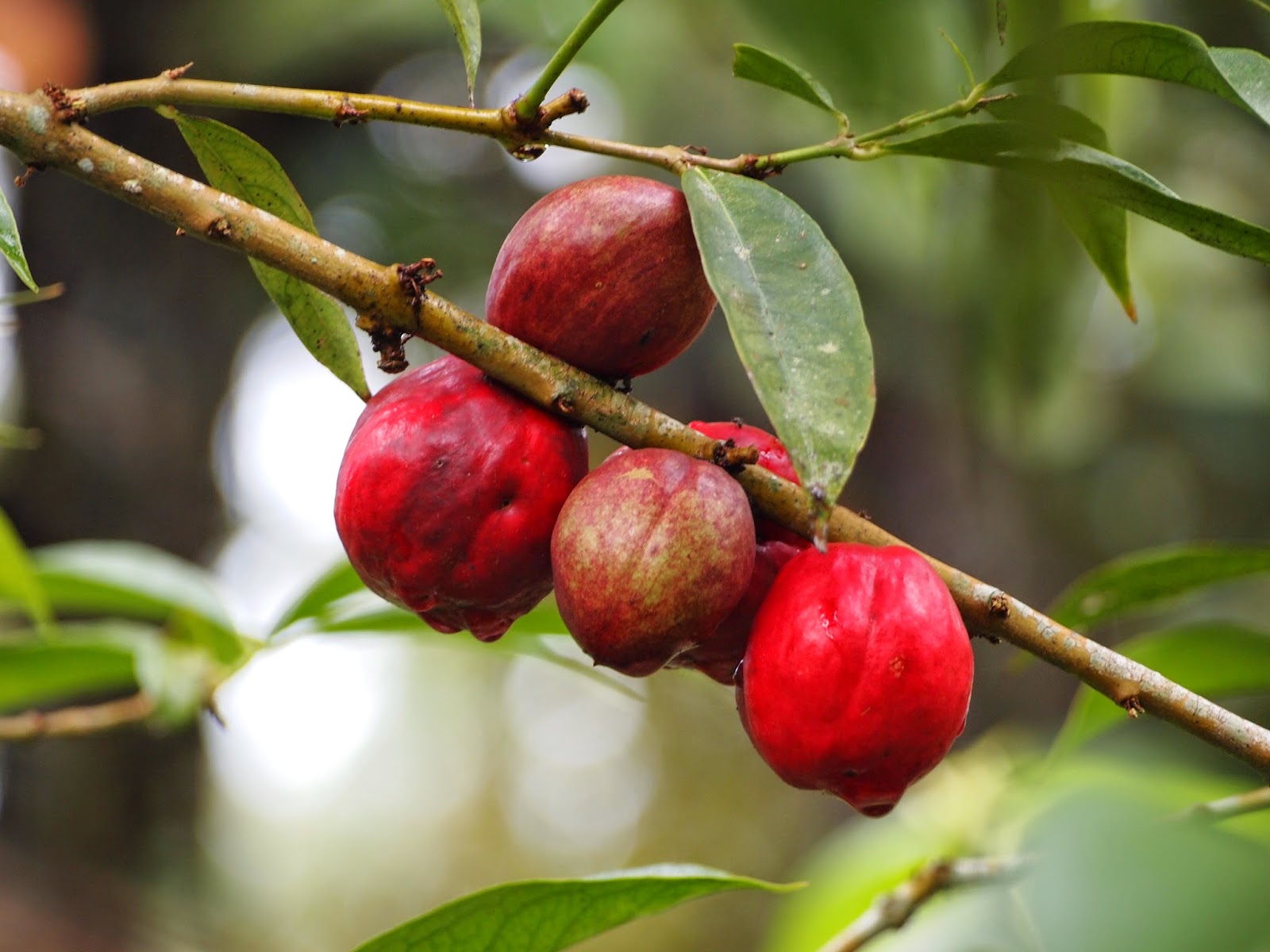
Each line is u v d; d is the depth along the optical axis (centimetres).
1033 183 93
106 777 196
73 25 175
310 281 83
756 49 84
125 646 102
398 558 84
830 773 82
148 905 183
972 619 83
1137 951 71
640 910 86
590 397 83
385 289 83
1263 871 71
